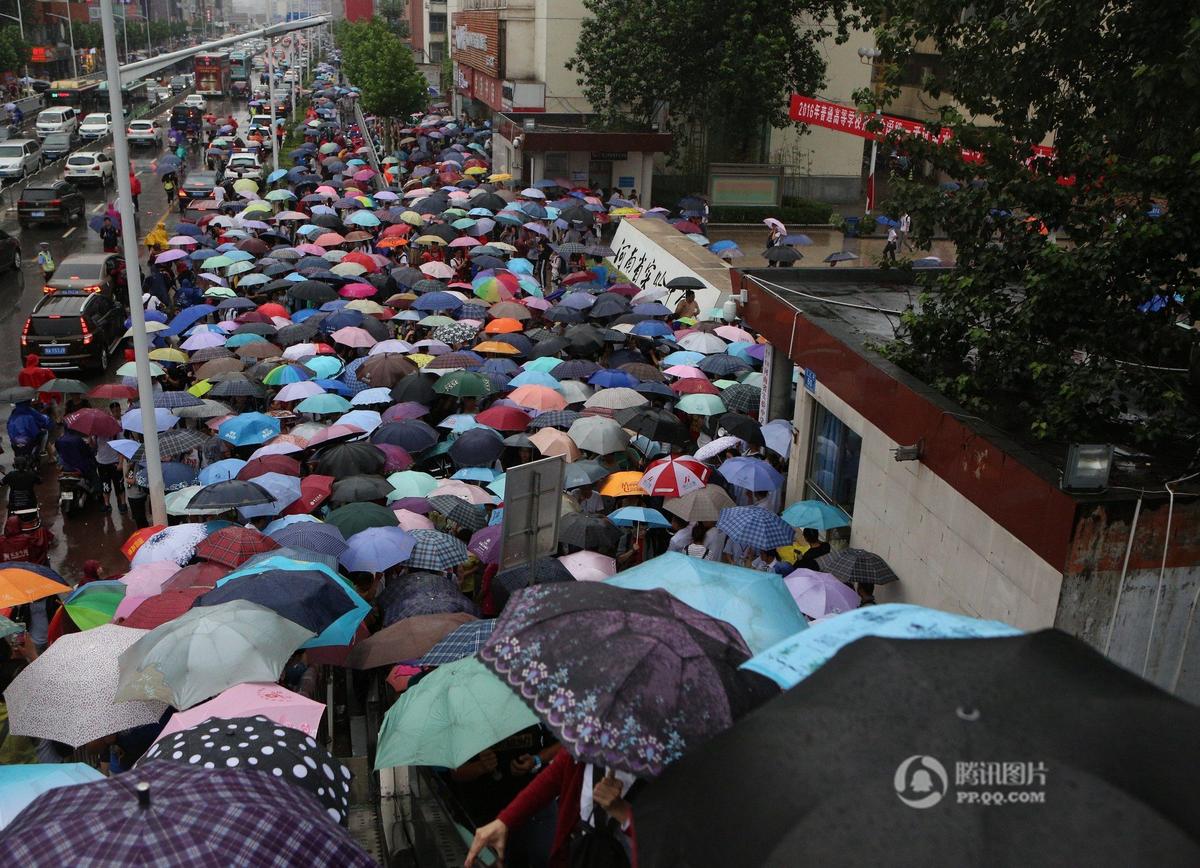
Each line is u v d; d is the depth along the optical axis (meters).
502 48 49.69
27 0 95.62
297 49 113.44
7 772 5.62
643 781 3.92
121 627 7.80
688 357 17.58
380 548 10.15
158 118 76.12
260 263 25.38
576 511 11.23
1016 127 10.31
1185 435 9.21
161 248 30.83
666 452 14.93
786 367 15.69
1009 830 2.54
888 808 2.61
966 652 2.94
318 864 4.12
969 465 9.29
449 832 5.92
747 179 40.34
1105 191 9.55
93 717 7.05
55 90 71.94
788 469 14.67
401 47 61.50
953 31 10.48
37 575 9.69
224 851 3.94
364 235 28.66
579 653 3.76
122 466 16.33
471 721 6.02
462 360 16.52
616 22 40.12
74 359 22.80
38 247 34.69
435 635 8.28
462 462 13.30
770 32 37.44
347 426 14.35
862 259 34.62
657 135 40.50
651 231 27.47
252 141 58.66
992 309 10.05
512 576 9.15
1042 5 9.20
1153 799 2.57
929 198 10.54
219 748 5.56
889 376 10.86
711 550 11.63
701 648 3.88
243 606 7.48
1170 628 8.13
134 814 3.95
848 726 2.78
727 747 2.87
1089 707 2.73
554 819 6.04
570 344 18.45
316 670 8.77
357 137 61.75
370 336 19.12
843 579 10.38
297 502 12.10
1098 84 9.38
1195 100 8.59
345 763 8.34
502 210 32.41
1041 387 9.99
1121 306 9.27
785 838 2.61
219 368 17.38
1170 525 7.90
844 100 44.22
